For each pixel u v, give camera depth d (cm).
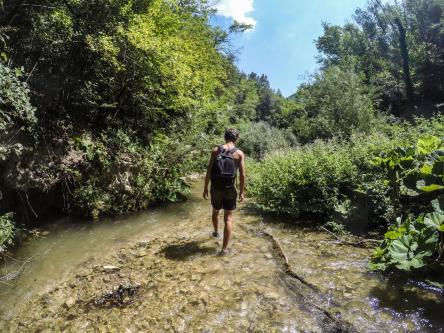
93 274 450
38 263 487
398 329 305
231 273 430
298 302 359
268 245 517
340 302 352
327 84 1789
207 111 1137
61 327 342
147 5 877
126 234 600
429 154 491
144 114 959
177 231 604
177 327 330
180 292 392
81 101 822
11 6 655
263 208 679
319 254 475
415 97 2789
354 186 610
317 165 646
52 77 753
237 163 495
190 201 830
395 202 522
